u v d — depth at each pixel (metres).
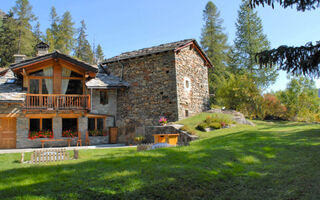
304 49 5.14
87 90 17.81
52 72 16.94
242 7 32.84
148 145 9.99
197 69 20.62
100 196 4.73
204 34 37.25
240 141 9.55
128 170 5.97
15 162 9.21
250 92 22.98
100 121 18.50
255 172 6.32
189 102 18.56
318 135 9.50
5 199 4.40
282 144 8.56
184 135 14.23
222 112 19.34
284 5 5.30
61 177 5.57
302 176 5.71
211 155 7.43
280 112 25.30
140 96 18.41
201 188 5.33
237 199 4.96
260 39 31.91
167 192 5.02
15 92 15.92
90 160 7.19
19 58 19.20
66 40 51.00
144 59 18.62
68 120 17.20
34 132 16.02
